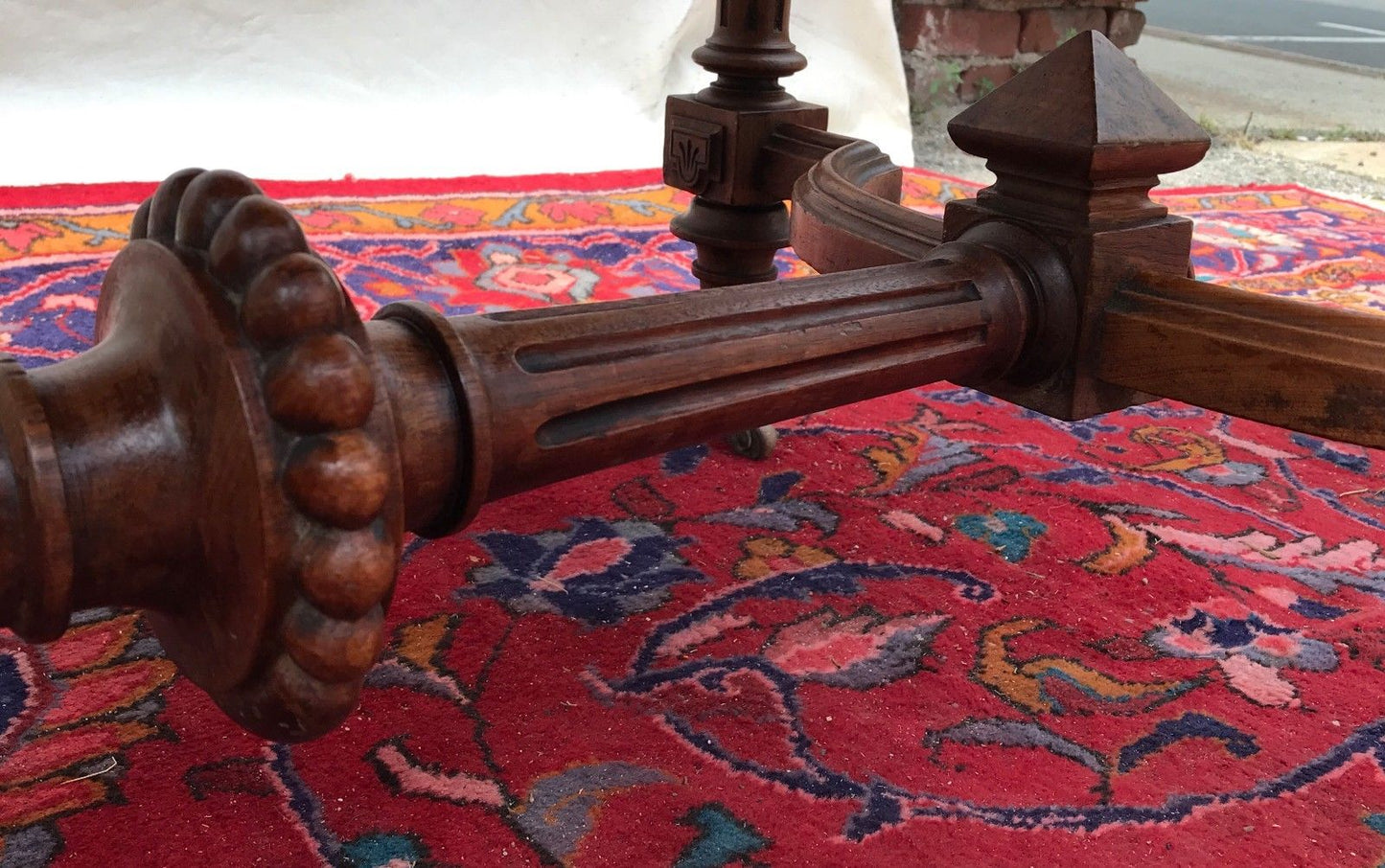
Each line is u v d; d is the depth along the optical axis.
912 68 4.95
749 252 1.98
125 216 2.96
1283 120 6.03
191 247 0.71
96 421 0.70
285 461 0.66
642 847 1.03
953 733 1.22
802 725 1.22
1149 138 1.12
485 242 3.04
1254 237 3.58
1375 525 1.79
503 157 3.91
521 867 1.01
